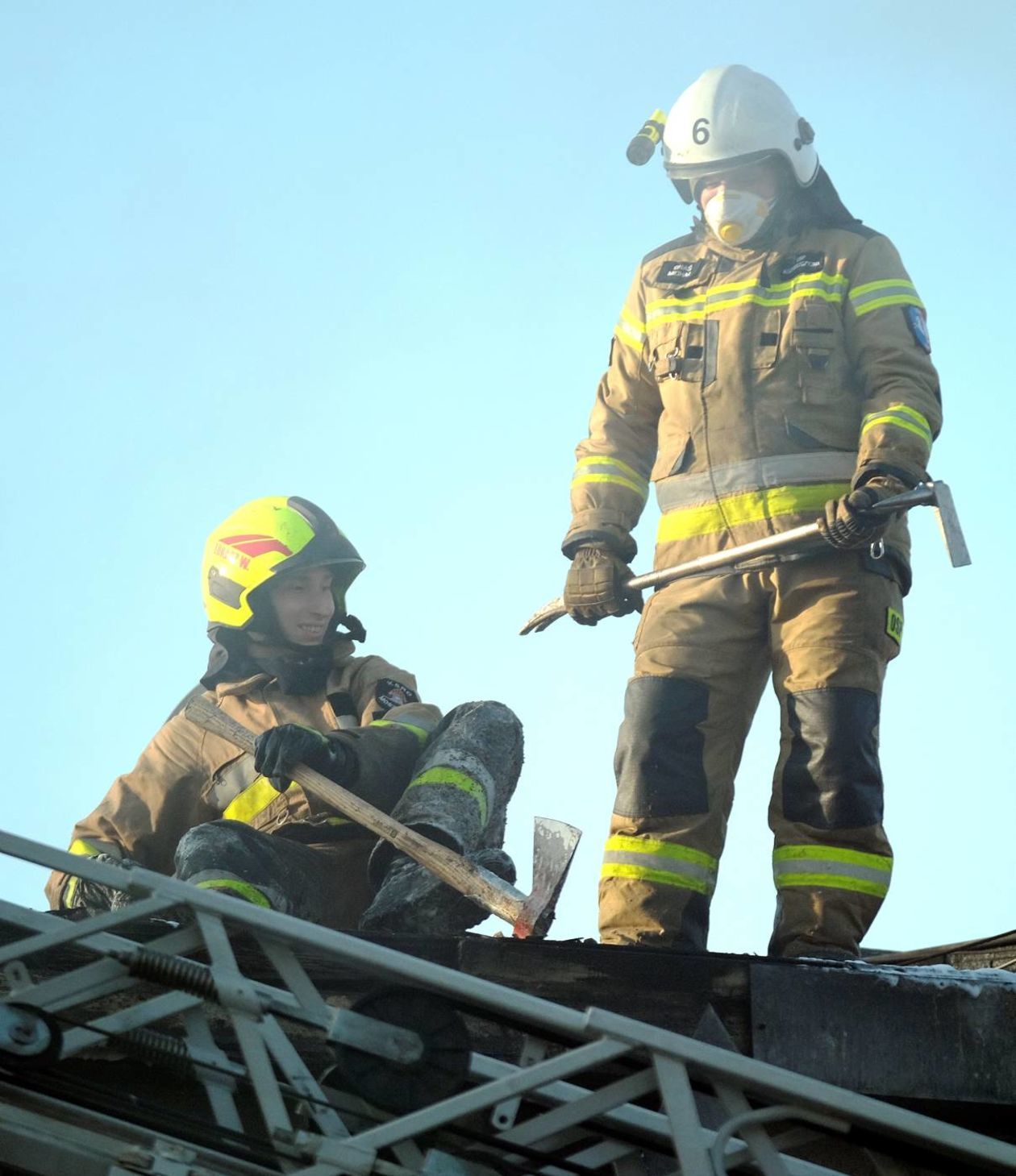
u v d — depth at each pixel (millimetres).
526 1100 8078
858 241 12359
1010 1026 9422
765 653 12023
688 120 12555
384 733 11664
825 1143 9125
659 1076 7383
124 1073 8859
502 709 11781
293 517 12477
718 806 11664
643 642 12023
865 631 11516
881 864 11102
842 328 12156
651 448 12922
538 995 9305
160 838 12102
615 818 11633
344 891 11602
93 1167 7438
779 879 11141
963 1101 9297
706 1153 7285
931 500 11078
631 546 12539
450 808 11070
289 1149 7352
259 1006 7551
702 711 11727
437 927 10867
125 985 7707
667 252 12820
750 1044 9336
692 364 12242
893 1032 9359
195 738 12203
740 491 12016
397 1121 7289
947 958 11852
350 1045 7500
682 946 11273
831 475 11945
